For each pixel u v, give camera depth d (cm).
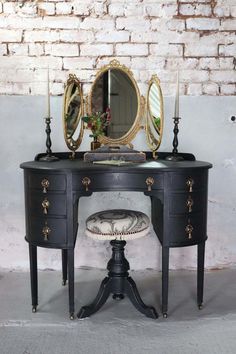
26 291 245
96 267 277
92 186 205
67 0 259
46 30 261
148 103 252
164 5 259
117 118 255
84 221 274
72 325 205
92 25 261
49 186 203
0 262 276
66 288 250
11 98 264
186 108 266
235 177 272
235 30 262
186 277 267
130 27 261
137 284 256
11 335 195
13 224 272
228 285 254
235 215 274
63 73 263
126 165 213
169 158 240
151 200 259
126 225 209
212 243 276
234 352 181
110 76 253
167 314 216
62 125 265
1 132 267
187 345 187
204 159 270
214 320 210
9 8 259
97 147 251
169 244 208
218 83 265
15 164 269
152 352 181
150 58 262
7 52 262
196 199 210
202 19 261
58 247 206
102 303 216
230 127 268
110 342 189
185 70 264
